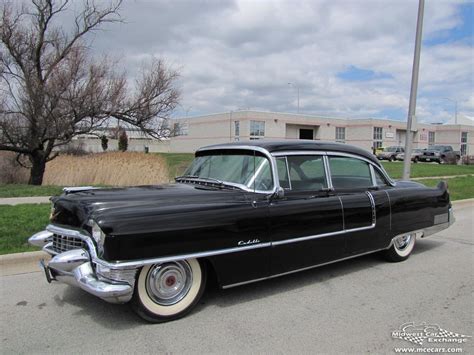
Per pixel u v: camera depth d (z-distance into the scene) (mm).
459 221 9828
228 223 4098
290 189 4695
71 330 3752
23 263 5668
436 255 6535
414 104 11953
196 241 3902
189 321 3951
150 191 4359
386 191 5727
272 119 60031
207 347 3445
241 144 4949
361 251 5375
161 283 3873
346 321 3975
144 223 3641
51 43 16328
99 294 3451
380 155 52094
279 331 3752
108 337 3617
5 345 3473
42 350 3387
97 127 17375
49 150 16625
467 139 76938
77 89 16219
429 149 46188
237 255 4180
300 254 4691
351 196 5246
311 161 5000
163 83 18906
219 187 4645
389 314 4152
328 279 5238
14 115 16078
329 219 4941
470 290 4883
